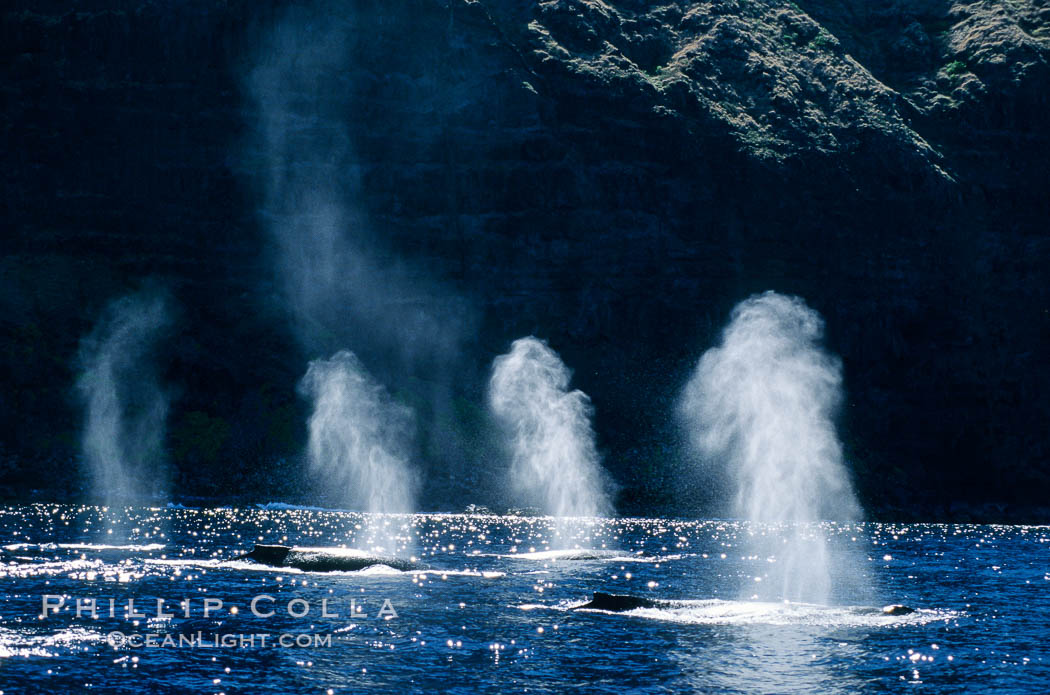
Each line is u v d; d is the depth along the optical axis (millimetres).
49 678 97812
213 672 102625
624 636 128125
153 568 185750
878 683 104938
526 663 110562
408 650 115750
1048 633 136625
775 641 127312
